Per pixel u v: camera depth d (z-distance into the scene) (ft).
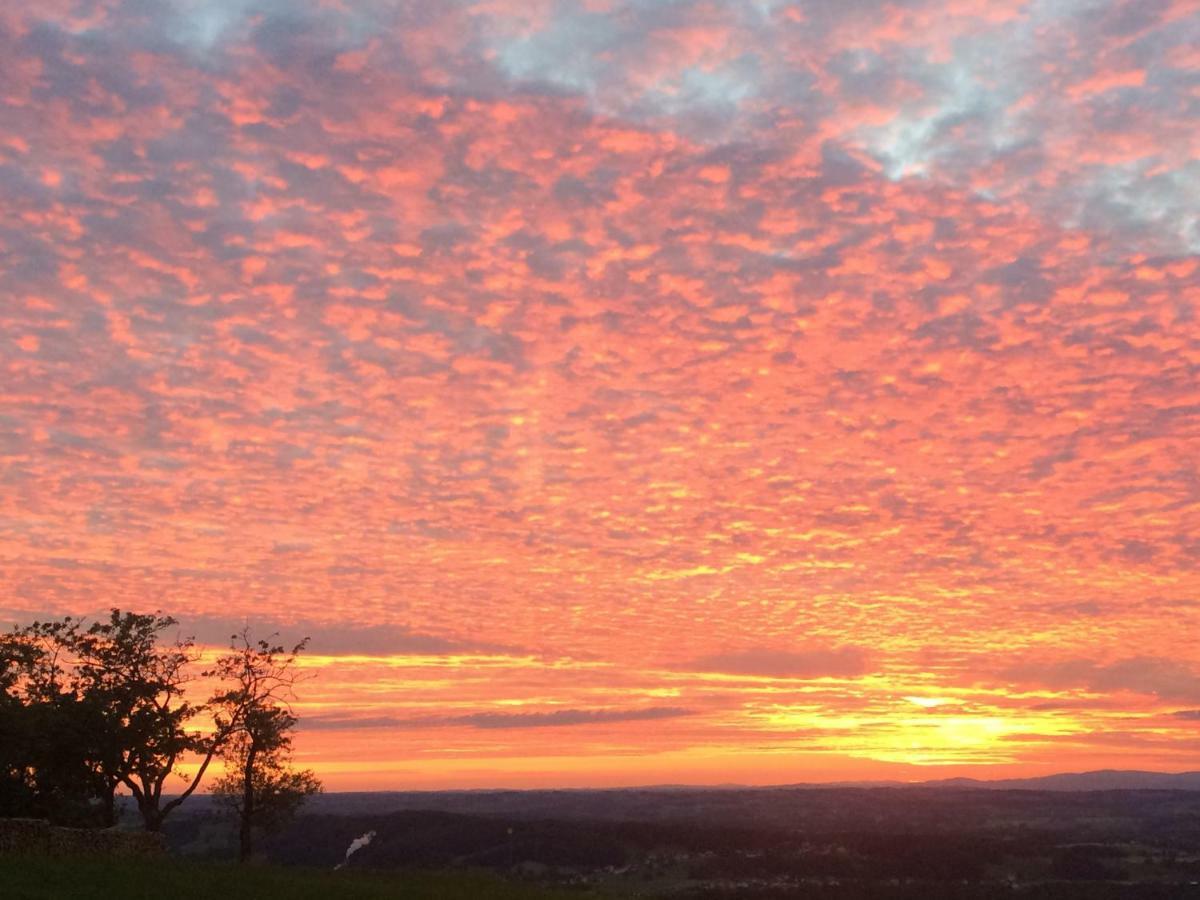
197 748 163.63
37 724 149.89
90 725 154.92
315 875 116.88
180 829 264.93
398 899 99.55
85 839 116.47
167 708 162.61
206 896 89.61
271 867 127.03
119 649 162.20
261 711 170.50
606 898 122.83
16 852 107.76
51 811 152.87
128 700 158.30
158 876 98.07
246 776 171.32
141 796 161.58
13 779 152.15
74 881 89.71
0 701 148.46
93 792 160.56
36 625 160.04
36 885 85.92
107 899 82.58
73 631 162.50
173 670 165.58
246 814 172.45
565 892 129.08
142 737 157.89
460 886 120.67
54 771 155.33
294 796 174.81
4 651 155.53
